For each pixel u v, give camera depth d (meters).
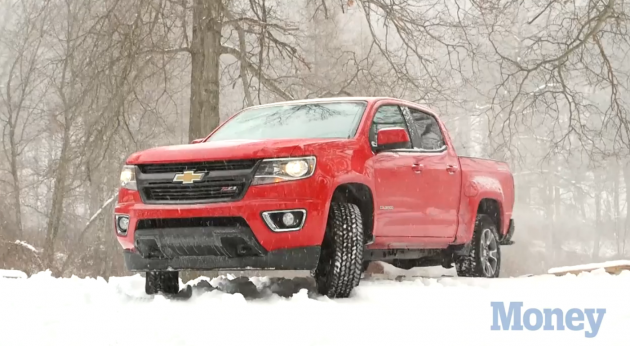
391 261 10.65
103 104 18.42
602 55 21.42
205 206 6.64
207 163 6.80
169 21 18.98
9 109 34.47
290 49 19.12
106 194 30.84
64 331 4.94
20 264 25.09
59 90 19.64
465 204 9.59
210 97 18.75
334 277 6.90
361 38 29.78
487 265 10.34
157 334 4.69
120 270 30.50
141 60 18.80
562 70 21.94
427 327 4.98
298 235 6.59
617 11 21.28
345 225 6.95
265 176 6.62
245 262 6.66
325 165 6.84
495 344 4.36
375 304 6.42
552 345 4.34
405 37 20.88
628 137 21.97
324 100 8.63
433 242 8.95
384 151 7.82
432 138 9.29
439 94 20.78
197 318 5.27
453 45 20.91
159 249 6.99
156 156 7.05
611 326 4.96
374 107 8.27
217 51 18.95
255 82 21.30
